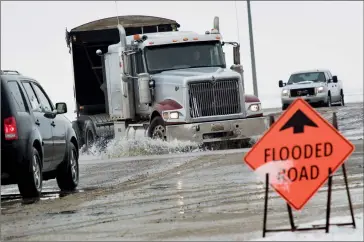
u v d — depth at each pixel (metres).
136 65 63.41
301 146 23.14
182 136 59.25
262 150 23.17
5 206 34.06
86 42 73.25
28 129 36.28
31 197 36.81
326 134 23.11
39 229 27.52
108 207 31.84
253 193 33.38
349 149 23.06
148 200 33.12
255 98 61.44
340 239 21.89
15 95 36.47
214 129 59.41
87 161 57.50
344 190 32.84
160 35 63.84
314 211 28.02
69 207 32.59
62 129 40.84
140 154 60.25
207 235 24.31
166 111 59.47
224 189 35.12
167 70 62.53
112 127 68.88
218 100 60.03
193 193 34.41
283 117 23.14
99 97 74.12
